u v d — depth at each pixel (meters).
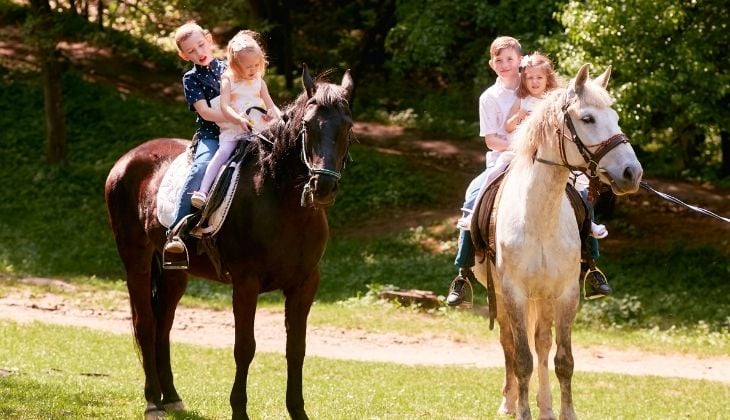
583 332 16.52
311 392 10.09
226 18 24.27
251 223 6.86
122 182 8.02
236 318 6.95
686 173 25.14
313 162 6.42
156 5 22.86
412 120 29.78
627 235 21.62
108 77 30.14
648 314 17.39
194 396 9.01
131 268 7.96
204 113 7.23
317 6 34.22
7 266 19.23
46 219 23.12
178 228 7.07
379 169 26.02
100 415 7.58
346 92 6.64
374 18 29.81
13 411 7.40
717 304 17.48
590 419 9.14
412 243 22.12
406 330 16.11
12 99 28.08
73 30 25.45
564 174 6.77
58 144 25.45
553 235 6.96
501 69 8.00
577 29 16.98
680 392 11.68
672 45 16.80
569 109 6.57
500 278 7.24
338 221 24.02
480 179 8.19
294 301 7.05
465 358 14.38
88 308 16.47
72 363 11.00
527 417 6.94
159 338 8.05
